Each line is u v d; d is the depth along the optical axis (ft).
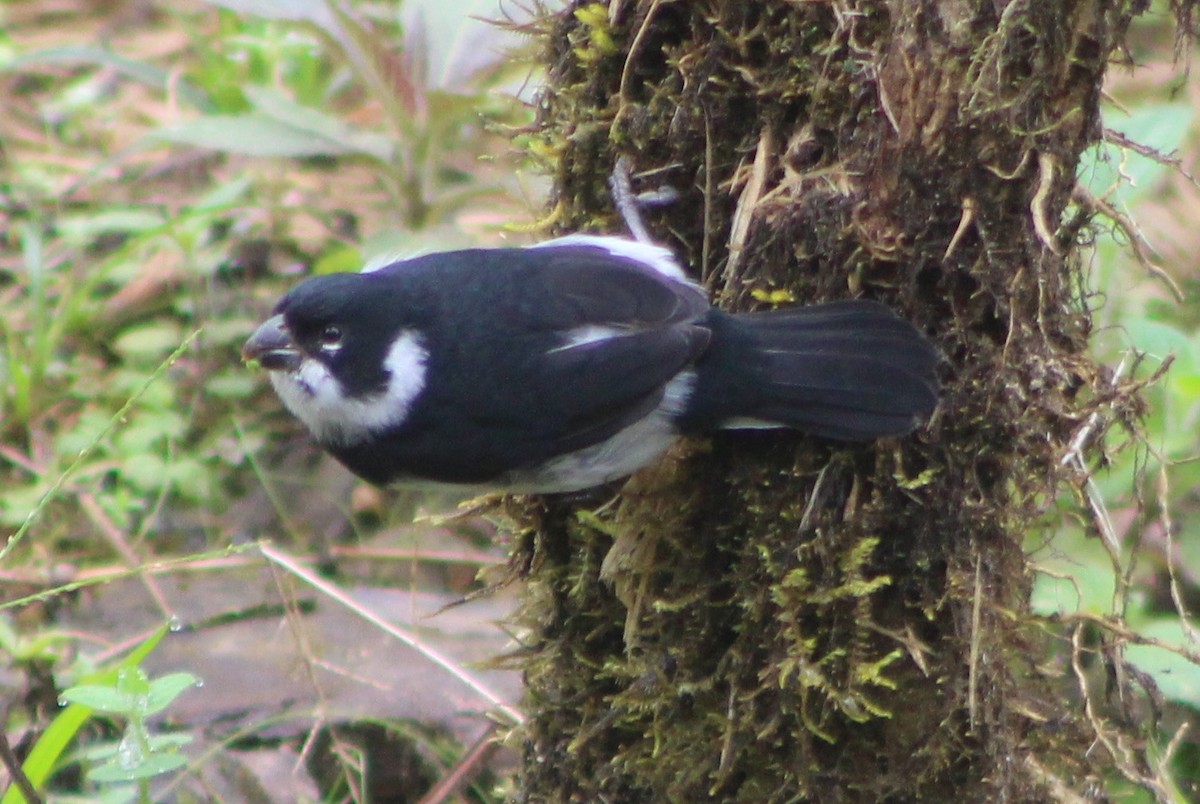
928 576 22.86
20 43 51.57
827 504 22.90
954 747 23.18
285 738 31.96
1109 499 31.91
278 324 24.86
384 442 24.45
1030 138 21.66
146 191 45.68
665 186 24.77
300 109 40.57
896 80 21.62
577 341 23.25
